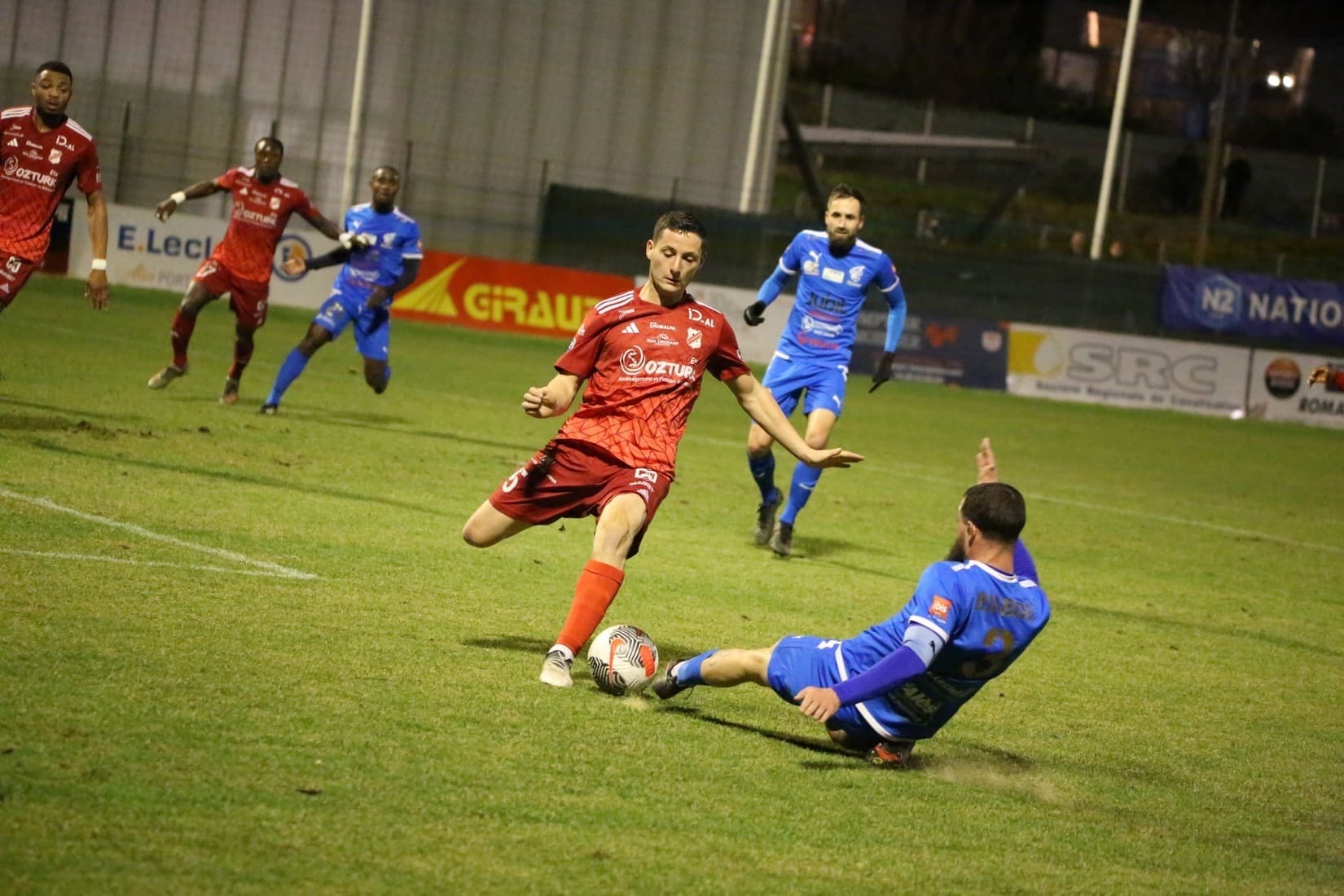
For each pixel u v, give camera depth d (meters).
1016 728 16.86
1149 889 11.88
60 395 34.34
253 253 35.75
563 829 11.55
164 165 86.00
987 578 13.82
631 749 13.89
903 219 116.94
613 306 16.52
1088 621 24.45
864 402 67.12
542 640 17.83
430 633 17.39
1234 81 148.00
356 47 87.06
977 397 75.75
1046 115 147.62
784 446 16.69
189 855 10.20
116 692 13.46
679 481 35.97
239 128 86.75
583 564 23.44
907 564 27.80
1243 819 14.19
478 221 89.88
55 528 20.25
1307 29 150.88
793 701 14.72
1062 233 112.62
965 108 146.75
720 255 81.94
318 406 40.75
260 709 13.51
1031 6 148.38
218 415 34.84
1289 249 129.75
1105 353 81.00
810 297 28.36
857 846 12.05
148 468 26.08
